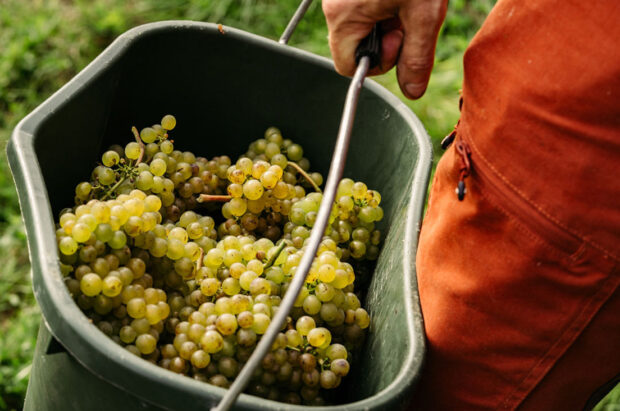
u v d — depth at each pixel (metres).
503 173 0.81
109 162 0.90
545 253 0.80
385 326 0.85
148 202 0.87
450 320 0.85
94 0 1.80
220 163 0.99
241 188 0.93
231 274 0.85
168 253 0.85
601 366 0.83
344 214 0.94
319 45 1.74
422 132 0.94
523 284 0.82
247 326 0.81
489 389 0.86
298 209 0.94
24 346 1.20
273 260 0.86
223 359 0.81
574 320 0.81
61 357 0.76
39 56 1.64
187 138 1.02
